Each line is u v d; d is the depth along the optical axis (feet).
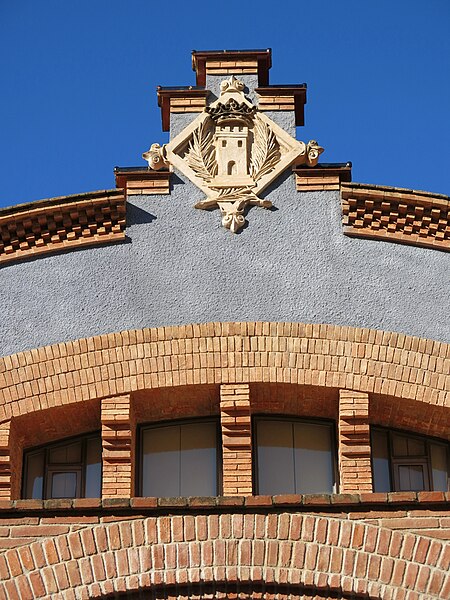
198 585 51.31
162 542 51.88
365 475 57.26
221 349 59.21
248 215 62.95
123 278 61.36
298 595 51.24
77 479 59.31
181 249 62.08
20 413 58.03
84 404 58.39
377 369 59.06
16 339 59.72
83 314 60.39
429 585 50.85
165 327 59.77
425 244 62.64
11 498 57.00
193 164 63.87
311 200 63.41
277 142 64.49
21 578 51.19
